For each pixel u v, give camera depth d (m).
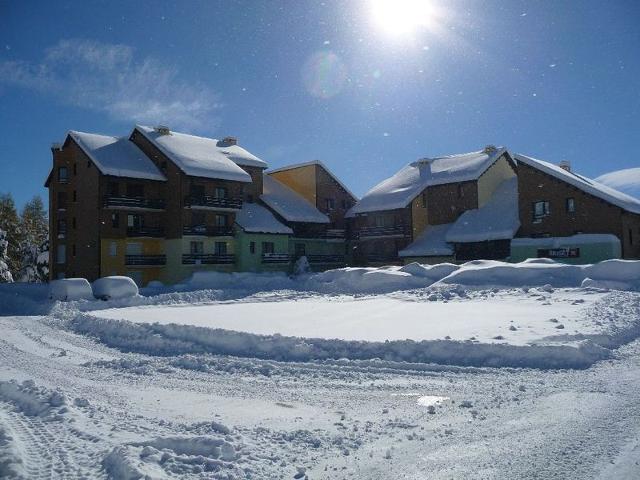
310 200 59.22
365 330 17.16
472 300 25.27
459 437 7.40
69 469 6.04
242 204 52.22
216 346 16.80
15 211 69.69
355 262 57.72
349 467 6.36
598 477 5.77
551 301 22.42
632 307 19.02
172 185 48.31
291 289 38.59
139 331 19.44
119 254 46.31
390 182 58.22
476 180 51.53
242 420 8.68
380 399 10.12
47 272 58.62
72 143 48.94
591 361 12.46
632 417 7.96
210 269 49.19
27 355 16.39
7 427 7.41
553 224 44.53
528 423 7.92
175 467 6.14
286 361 14.56
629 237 42.94
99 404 9.80
